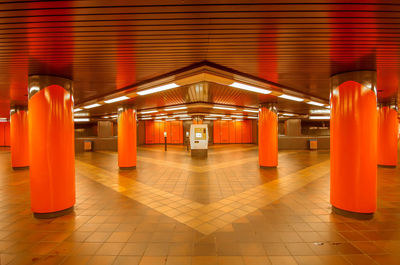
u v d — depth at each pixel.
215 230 3.63
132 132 9.39
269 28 2.65
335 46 3.20
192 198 5.37
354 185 4.09
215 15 2.35
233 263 2.74
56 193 4.23
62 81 4.48
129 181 7.21
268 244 3.19
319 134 24.16
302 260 2.80
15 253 2.99
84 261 2.80
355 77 4.19
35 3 2.06
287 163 10.99
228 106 11.46
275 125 9.38
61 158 4.31
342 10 2.24
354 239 3.32
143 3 2.10
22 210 4.62
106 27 2.58
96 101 8.31
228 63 4.04
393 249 3.04
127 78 5.02
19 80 4.94
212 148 20.16
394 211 4.44
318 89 6.45
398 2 2.09
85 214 4.36
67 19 2.37
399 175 8.09
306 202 5.03
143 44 3.10
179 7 2.18
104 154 16.17
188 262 2.77
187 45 3.16
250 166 10.17
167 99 8.95
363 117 4.06
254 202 5.05
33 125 4.17
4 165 11.11
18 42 2.93
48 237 3.43
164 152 16.98
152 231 3.61
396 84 5.86
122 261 2.79
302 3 2.14
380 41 3.02
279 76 4.96
